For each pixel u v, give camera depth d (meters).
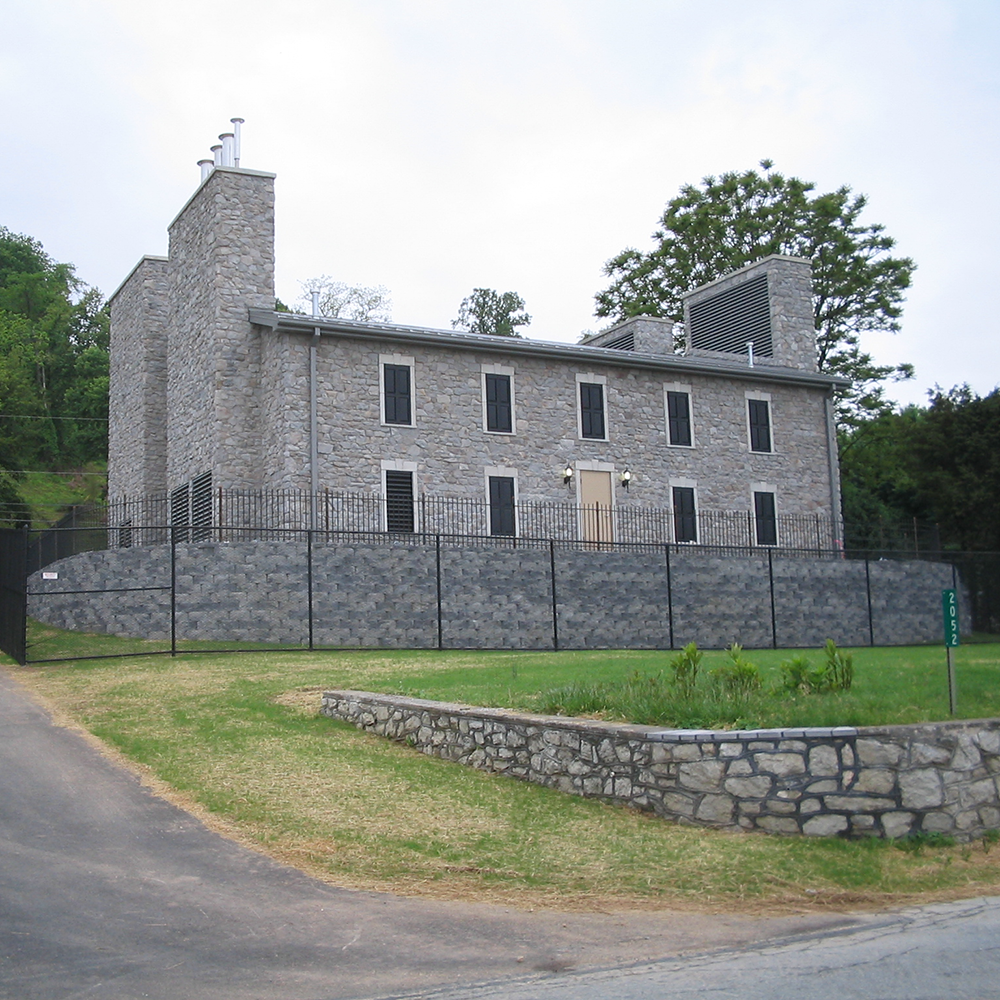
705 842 8.70
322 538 25.30
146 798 10.09
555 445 29.78
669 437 31.75
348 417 26.81
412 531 26.95
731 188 46.66
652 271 47.88
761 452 33.28
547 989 6.09
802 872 8.13
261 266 27.89
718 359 35.06
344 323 26.59
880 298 45.47
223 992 6.03
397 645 22.31
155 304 32.88
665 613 25.88
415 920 7.25
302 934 6.95
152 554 21.66
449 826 9.21
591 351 30.06
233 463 26.91
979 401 37.06
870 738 9.05
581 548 28.14
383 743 12.22
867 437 46.84
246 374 27.38
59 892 7.61
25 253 77.75
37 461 61.28
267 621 21.41
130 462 33.38
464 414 28.48
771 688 10.77
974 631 30.81
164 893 7.66
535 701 11.49
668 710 10.09
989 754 9.43
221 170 27.66
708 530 31.84
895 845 8.80
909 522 39.56
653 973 6.35
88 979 6.17
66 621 22.27
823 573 28.42
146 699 14.69
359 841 8.84
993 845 9.12
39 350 64.75
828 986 6.13
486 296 66.69
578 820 9.33
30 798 10.02
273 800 9.90
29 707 14.52
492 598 23.55
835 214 45.31
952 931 7.14
